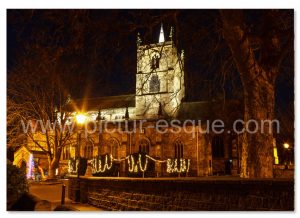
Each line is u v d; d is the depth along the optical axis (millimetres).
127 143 63469
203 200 10430
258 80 11406
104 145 65750
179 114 66125
